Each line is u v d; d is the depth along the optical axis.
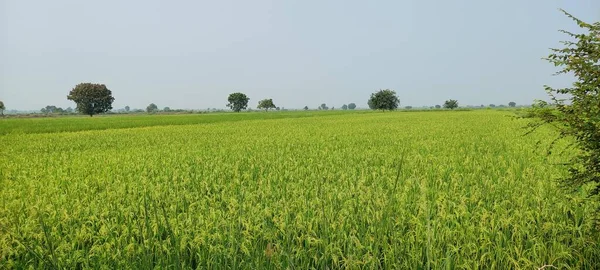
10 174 11.54
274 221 5.88
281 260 5.07
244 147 18.05
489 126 31.14
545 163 11.27
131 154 15.95
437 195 7.30
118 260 4.93
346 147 17.34
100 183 9.42
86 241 5.80
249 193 7.62
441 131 26.30
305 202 6.82
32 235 5.62
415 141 19.36
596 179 4.54
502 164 11.01
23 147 20.50
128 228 5.71
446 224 5.95
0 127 43.12
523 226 5.55
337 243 5.16
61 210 6.67
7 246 5.19
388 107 109.62
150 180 9.74
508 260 4.77
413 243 5.20
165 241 5.21
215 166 11.84
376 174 9.65
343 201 7.04
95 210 6.64
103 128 41.59
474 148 15.95
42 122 56.59
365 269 4.89
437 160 12.12
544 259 4.84
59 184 9.67
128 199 7.60
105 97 117.62
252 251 4.97
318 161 12.55
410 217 6.03
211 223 5.65
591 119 4.12
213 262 4.81
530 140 18.88
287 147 17.36
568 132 4.37
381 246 5.30
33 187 9.08
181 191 8.25
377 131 27.66
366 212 6.16
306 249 5.34
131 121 57.91
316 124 41.09
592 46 4.22
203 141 22.11
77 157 15.32
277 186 8.56
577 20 4.30
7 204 7.40
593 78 4.23
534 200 6.86
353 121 46.59
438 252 4.93
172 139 24.17
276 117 71.00
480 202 6.53
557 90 4.46
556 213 6.27
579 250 5.08
